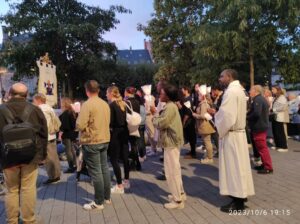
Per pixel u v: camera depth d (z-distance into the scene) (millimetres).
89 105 5688
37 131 5023
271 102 11070
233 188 5414
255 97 7770
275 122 10688
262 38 14164
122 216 5520
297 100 13562
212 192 6598
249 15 13914
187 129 9852
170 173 5730
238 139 5418
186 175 8008
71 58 24281
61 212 5859
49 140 7664
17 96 5012
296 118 13258
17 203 5105
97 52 25062
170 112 5609
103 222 5312
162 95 5770
